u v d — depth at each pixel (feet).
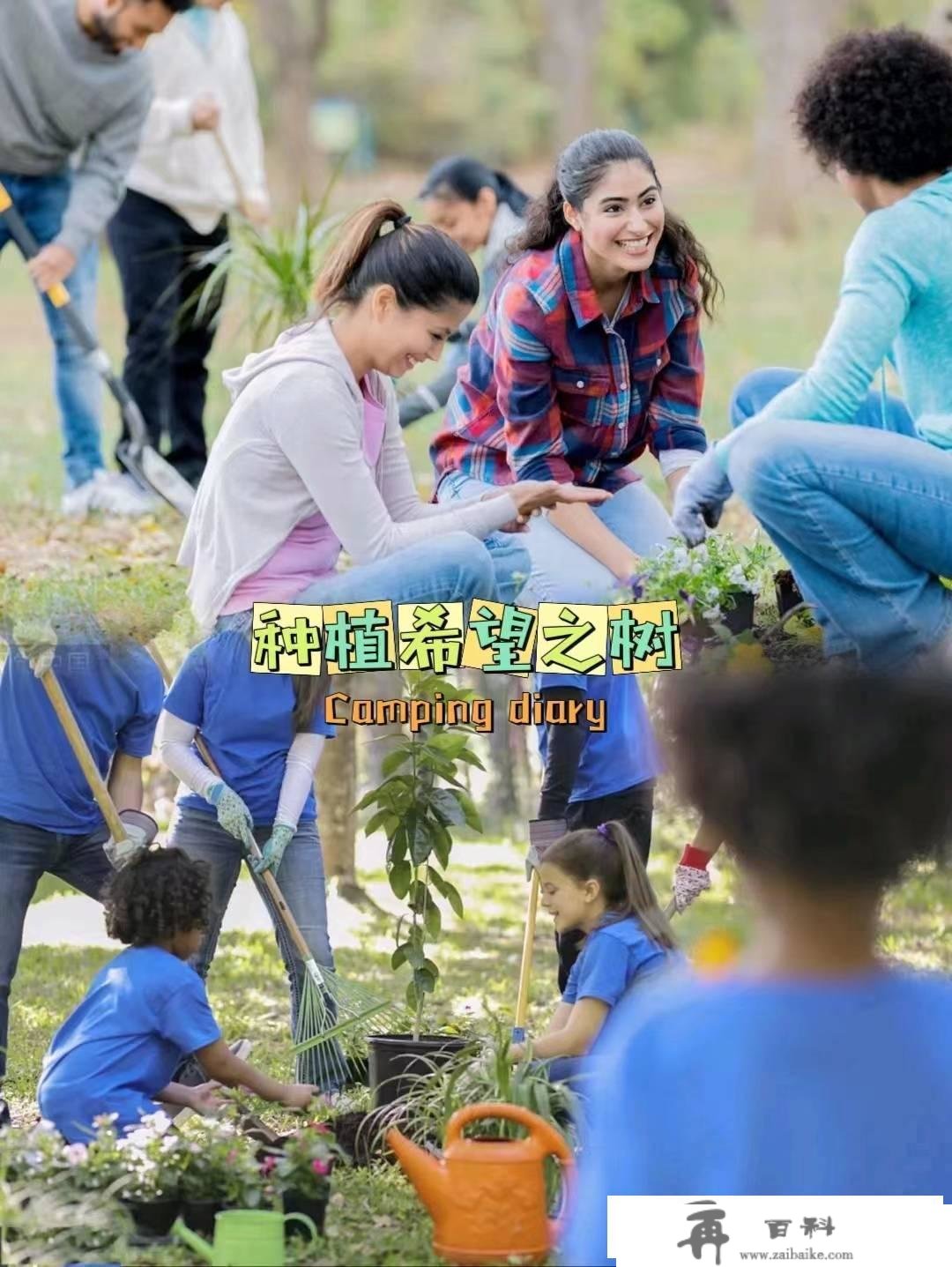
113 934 15.46
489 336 18.85
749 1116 7.82
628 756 18.07
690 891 16.01
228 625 17.02
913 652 15.90
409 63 112.98
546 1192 13.55
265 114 104.53
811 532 15.57
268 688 16.99
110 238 28.17
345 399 16.63
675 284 17.98
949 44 32.65
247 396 16.80
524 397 17.75
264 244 27.02
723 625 16.43
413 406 25.05
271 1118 16.96
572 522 17.71
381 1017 17.40
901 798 7.64
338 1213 14.07
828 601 15.94
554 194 17.66
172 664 22.59
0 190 25.27
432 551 16.67
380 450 17.44
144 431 26.50
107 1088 14.70
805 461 15.40
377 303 16.48
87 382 27.73
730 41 115.34
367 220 16.78
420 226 16.74
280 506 16.84
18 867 16.71
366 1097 16.90
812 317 57.88
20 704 16.72
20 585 19.95
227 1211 12.94
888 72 16.56
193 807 17.13
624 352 17.89
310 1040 16.02
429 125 112.88
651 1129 7.97
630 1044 8.16
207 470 17.20
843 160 16.93
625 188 16.89
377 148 112.98
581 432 18.25
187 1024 14.94
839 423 16.44
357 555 16.74
